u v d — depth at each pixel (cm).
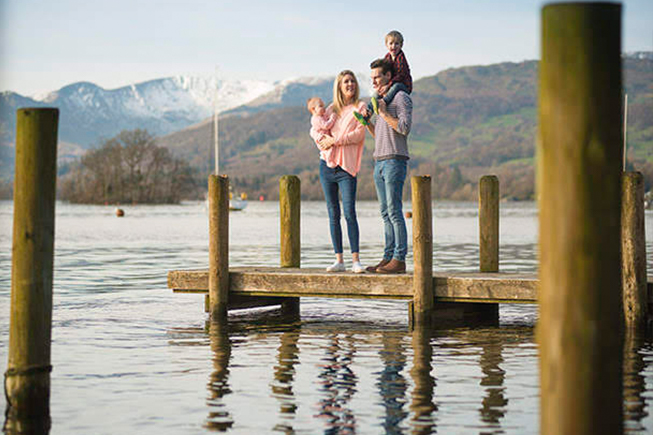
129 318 998
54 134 514
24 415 527
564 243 269
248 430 498
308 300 1212
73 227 4516
